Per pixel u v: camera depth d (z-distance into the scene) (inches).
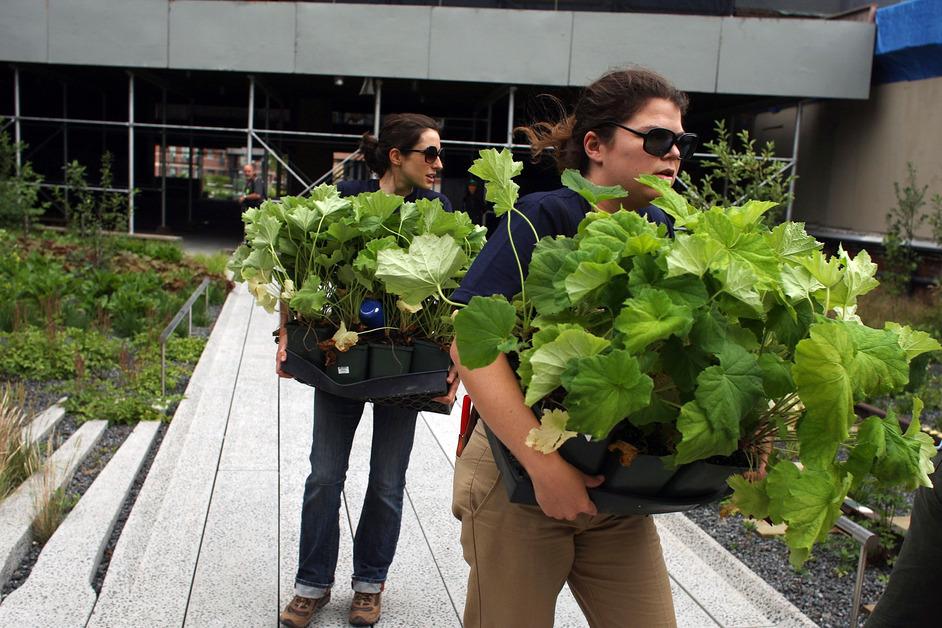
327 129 852.0
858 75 601.9
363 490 171.9
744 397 52.4
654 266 55.9
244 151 1980.8
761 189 271.1
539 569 72.2
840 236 630.5
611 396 51.1
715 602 133.7
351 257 106.7
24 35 647.1
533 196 72.7
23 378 253.9
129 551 143.6
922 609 81.7
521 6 659.4
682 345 55.1
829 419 52.2
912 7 547.5
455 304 69.3
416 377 103.7
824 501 51.9
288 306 111.1
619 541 73.0
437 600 128.7
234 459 187.2
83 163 1031.0
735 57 613.6
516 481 66.2
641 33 619.5
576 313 59.3
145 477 187.3
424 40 633.0
